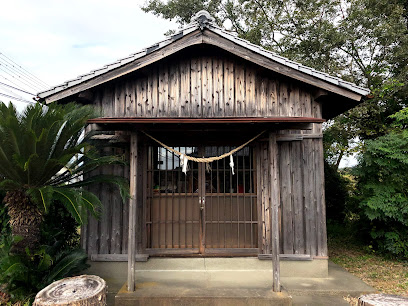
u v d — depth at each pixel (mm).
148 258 4555
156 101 4875
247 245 4699
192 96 4898
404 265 5426
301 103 4879
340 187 8953
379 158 5684
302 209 4688
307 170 4746
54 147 3896
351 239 7434
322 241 4613
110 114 4844
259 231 4648
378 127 8984
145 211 4656
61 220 5000
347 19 8867
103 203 4684
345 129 9086
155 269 4547
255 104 4895
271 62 4590
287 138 4742
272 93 4910
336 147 9070
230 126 3887
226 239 4707
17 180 3662
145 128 3947
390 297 2768
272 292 3670
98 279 3127
